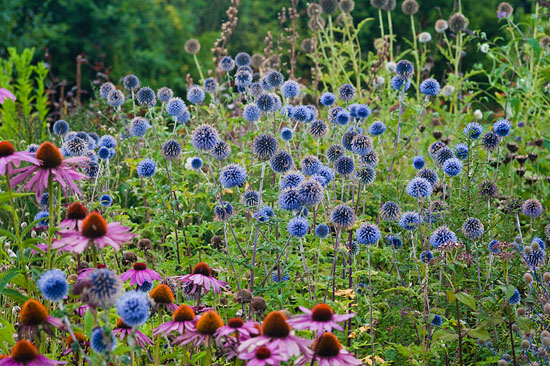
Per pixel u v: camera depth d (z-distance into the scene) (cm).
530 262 454
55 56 2081
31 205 659
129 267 490
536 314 446
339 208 420
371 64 924
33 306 297
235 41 1939
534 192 749
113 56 2123
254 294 443
